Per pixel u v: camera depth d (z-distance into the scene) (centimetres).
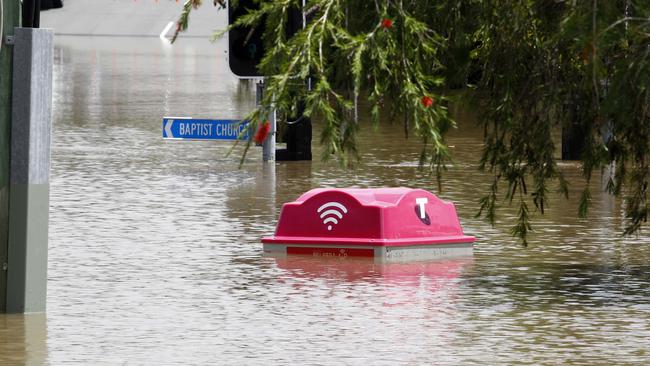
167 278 2614
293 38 1694
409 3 1911
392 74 1689
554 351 2028
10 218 2298
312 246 2886
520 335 2133
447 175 4331
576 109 2145
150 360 1978
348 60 1678
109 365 1948
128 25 16112
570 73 2098
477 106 2116
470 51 1969
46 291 2336
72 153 4947
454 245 2922
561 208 3597
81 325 2209
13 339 2106
